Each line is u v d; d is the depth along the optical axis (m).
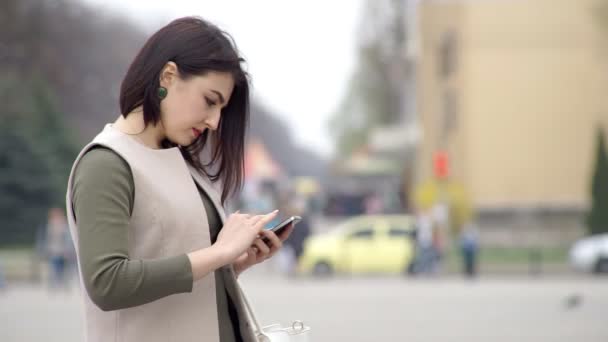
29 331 12.79
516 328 13.19
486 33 36.94
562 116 36.72
